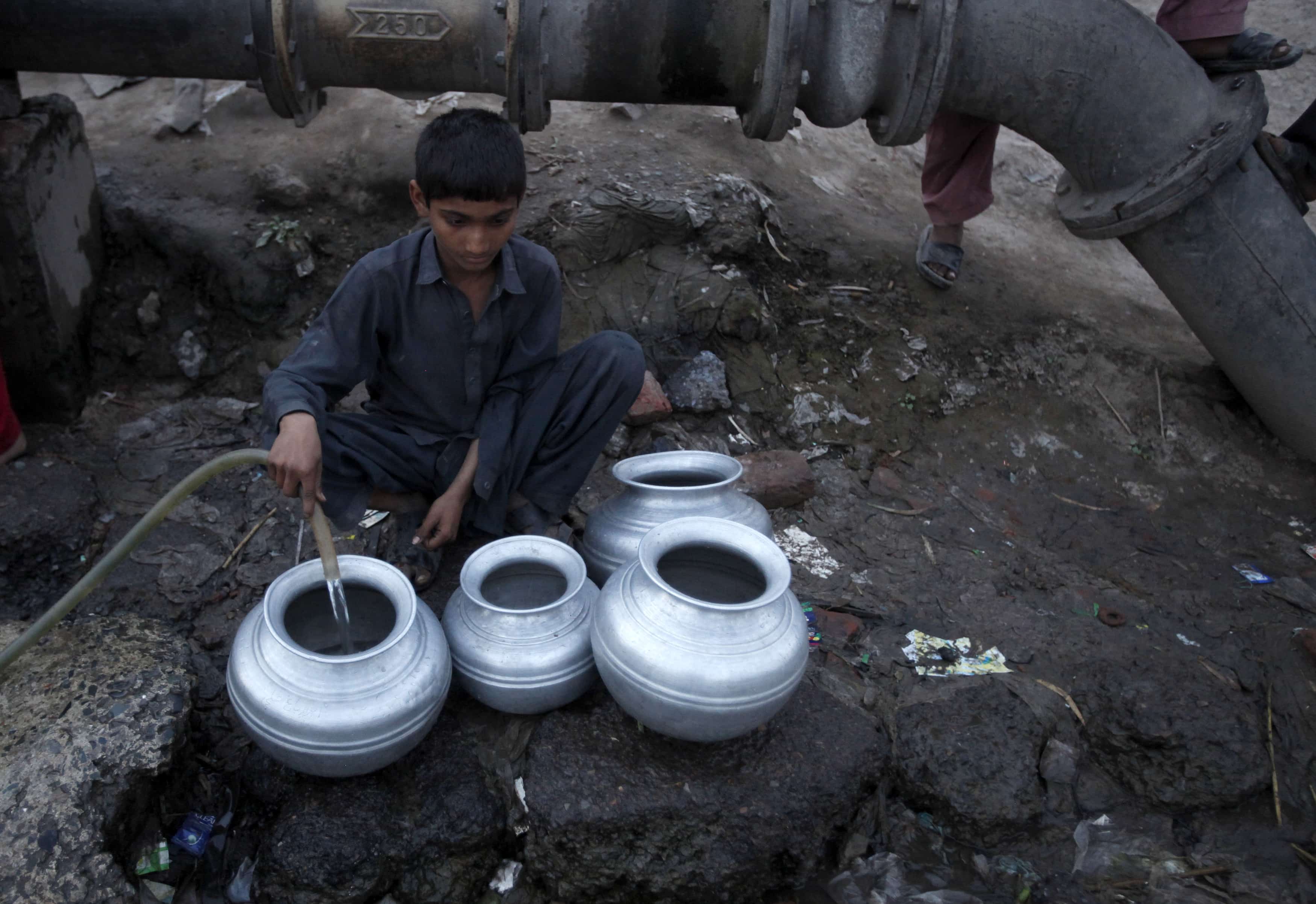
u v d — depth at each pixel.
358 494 2.37
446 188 1.92
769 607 1.95
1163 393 3.90
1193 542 3.42
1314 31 6.29
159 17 2.83
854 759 2.19
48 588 2.60
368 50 2.89
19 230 2.86
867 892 2.14
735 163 4.20
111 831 1.86
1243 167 3.24
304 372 2.09
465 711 2.24
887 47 2.98
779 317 3.73
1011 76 3.11
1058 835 2.30
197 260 3.42
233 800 2.11
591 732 2.15
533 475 2.51
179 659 2.19
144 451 3.10
